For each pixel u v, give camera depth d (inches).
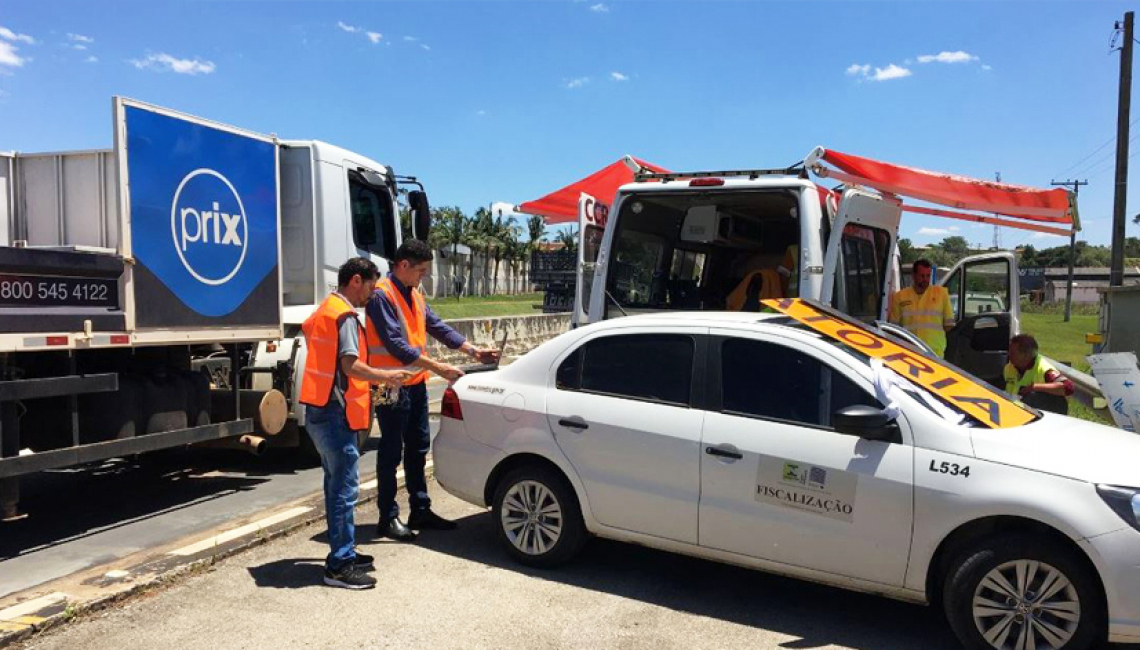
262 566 200.5
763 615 175.2
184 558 198.1
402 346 209.5
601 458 189.9
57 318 196.9
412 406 230.2
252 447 267.6
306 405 187.8
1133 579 138.5
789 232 354.9
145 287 223.1
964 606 150.8
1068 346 1049.5
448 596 183.0
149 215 224.5
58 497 268.7
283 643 157.9
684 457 178.9
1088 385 490.9
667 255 323.3
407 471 233.9
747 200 285.3
